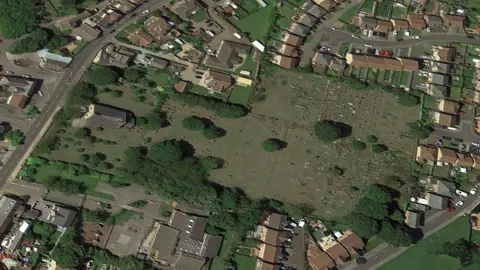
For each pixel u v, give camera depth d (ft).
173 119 474.49
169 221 435.94
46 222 422.41
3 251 413.80
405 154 483.92
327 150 479.00
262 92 495.41
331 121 488.44
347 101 501.97
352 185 467.52
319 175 468.34
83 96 466.29
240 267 428.97
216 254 427.74
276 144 468.75
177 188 442.91
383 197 450.30
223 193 444.96
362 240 440.45
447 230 456.45
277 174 465.47
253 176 462.19
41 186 437.99
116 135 462.60
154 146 453.58
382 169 475.72
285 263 431.84
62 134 457.27
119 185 442.50
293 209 451.12
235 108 478.18
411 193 463.83
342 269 434.30
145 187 446.19
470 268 445.37
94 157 447.83
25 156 446.19
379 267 437.99
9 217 419.13
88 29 495.41
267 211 447.42
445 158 472.85
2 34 490.08
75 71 482.69
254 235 439.63
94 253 418.92
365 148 481.87
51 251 416.87
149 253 425.69
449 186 465.06
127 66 490.08
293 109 492.95
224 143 471.21
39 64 481.87
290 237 441.27
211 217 435.53
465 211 464.65
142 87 484.33
